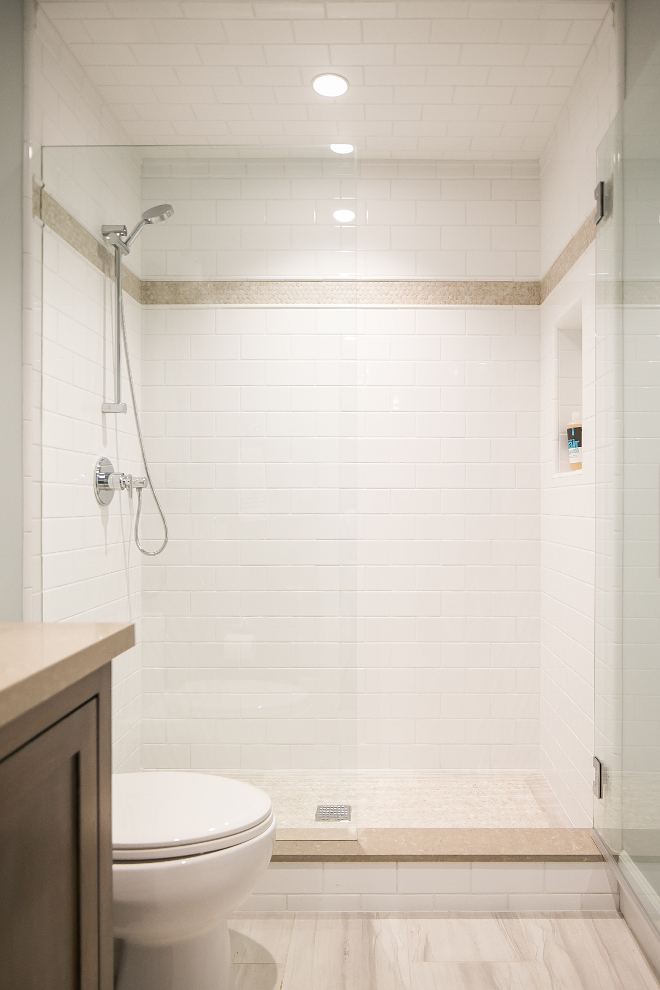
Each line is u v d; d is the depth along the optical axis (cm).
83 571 204
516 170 291
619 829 191
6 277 191
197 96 245
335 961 173
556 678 263
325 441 204
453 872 197
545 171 281
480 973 168
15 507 194
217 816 144
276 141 278
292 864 197
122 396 205
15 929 65
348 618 204
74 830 79
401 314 291
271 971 169
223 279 204
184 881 132
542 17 205
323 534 205
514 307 291
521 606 289
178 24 209
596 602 211
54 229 205
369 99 246
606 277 204
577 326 266
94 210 205
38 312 204
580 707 231
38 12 204
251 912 197
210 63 227
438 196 291
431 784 275
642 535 178
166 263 205
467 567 290
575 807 234
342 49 219
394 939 183
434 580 290
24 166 200
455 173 291
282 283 204
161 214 204
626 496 189
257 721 204
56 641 82
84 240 205
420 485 291
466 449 291
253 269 204
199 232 205
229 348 205
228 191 205
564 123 252
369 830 212
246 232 204
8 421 192
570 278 247
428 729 288
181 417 205
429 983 164
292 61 225
